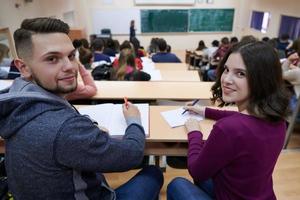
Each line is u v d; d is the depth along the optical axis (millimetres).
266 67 737
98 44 3838
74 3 7750
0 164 1163
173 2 8336
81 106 1307
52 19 728
